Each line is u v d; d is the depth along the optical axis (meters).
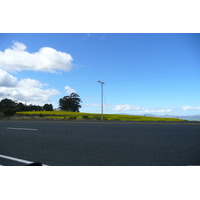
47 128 12.26
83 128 11.88
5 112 44.59
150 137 8.09
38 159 5.00
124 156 5.11
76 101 86.56
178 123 15.73
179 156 5.04
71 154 5.46
